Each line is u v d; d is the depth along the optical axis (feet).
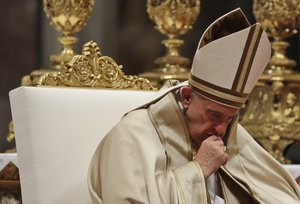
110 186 29.81
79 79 36.09
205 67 30.37
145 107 32.19
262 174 33.27
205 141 30.73
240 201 32.30
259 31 30.17
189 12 50.21
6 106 78.02
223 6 82.94
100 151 31.37
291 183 33.47
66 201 32.83
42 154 32.94
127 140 30.66
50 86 34.86
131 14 81.97
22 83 47.62
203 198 29.84
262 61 30.78
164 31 51.11
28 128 33.01
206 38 30.68
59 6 47.06
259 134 52.19
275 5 51.16
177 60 50.96
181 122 31.50
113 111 34.42
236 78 30.19
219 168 32.37
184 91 31.48
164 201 29.53
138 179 29.78
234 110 30.71
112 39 81.25
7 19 78.74
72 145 33.37
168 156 31.30
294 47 79.05
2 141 76.54
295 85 52.75
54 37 76.74
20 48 78.69
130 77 37.22
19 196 38.19
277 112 52.37
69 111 33.65
